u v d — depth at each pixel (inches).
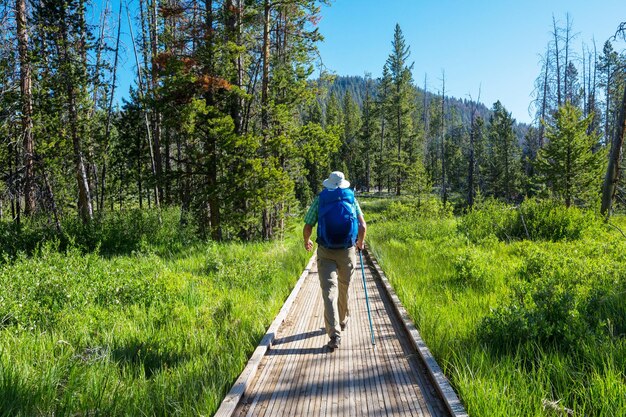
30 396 137.8
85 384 148.7
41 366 163.6
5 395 134.3
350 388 155.9
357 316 249.4
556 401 129.5
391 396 148.8
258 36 710.5
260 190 607.5
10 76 548.7
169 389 149.2
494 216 584.1
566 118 967.0
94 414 130.6
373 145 2662.4
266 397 150.3
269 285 316.5
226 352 183.2
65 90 673.6
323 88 739.4
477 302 242.7
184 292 280.1
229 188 610.2
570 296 196.7
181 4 613.9
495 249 458.3
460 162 2506.2
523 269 316.2
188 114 567.2
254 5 621.9
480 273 301.1
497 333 181.6
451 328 199.8
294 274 374.9
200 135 613.0
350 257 200.7
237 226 647.1
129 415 128.3
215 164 613.6
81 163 721.6
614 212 871.7
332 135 687.1
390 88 2225.6
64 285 270.7
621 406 120.5
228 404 136.6
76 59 671.1
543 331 176.7
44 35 630.5
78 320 227.9
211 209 641.0
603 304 210.7
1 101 537.3
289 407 142.9
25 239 542.3
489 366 155.6
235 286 317.7
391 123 2310.5
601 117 1592.0
